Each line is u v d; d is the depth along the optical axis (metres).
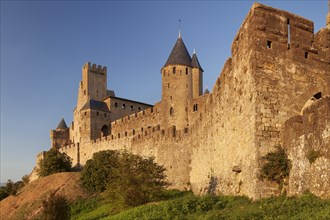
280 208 20.22
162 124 86.88
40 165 93.38
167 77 88.00
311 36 28.11
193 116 82.81
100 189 63.91
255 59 26.09
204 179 42.38
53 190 65.94
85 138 110.38
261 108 25.36
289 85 26.31
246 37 27.61
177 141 61.56
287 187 23.33
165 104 87.25
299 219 18.06
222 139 33.97
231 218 21.12
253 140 25.09
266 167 24.05
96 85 133.38
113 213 41.59
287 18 27.55
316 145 21.11
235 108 29.64
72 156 108.44
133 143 72.88
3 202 68.75
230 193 29.80
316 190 20.55
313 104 21.77
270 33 26.78
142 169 41.53
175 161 60.81
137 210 30.88
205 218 22.45
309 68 27.25
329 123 20.17
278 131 25.17
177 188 58.66
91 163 67.62
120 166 42.75
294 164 22.91
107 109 116.38
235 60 30.16
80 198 61.44
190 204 27.16
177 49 90.19
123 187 40.12
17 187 87.94
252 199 24.47
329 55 28.22
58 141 132.38
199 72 91.06
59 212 40.09
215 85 37.66
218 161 35.25
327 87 27.44
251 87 26.02
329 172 19.78
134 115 99.31
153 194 40.94
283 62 26.58
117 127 104.75
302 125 22.66
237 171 27.42
